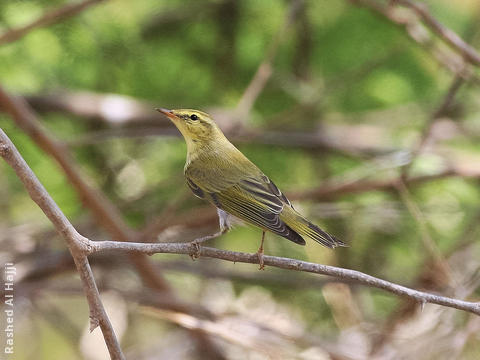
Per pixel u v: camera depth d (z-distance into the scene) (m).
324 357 10.32
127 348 12.31
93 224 12.27
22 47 11.41
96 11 11.51
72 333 11.96
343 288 12.03
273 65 12.70
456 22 12.95
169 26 12.26
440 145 14.20
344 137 13.20
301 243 7.54
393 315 11.11
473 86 13.05
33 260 12.06
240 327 10.12
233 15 12.31
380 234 12.59
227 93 12.98
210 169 9.14
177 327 12.23
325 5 12.57
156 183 12.74
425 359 10.11
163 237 12.18
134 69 12.08
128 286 11.71
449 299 6.50
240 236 12.65
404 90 12.72
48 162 11.81
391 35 12.52
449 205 12.55
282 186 12.97
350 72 12.42
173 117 9.65
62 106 12.28
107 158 12.81
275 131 13.30
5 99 9.70
